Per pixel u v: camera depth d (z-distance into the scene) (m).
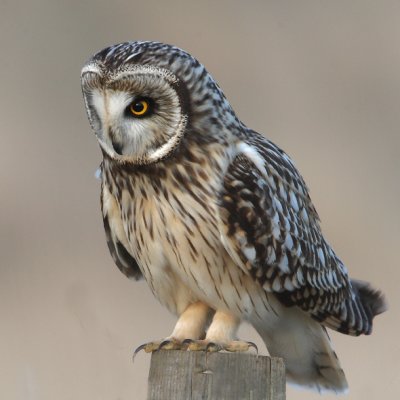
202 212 9.84
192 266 9.98
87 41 23.02
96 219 18.31
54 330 16.02
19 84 21.88
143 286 16.73
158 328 16.17
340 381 10.67
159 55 9.53
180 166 9.77
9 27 22.62
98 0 23.31
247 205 9.86
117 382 15.22
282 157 10.50
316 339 10.58
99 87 9.52
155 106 9.59
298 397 13.71
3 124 20.64
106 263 17.38
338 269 10.82
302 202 10.48
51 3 22.77
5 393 14.84
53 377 15.12
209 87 9.80
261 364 8.16
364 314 10.91
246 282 10.07
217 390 8.15
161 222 9.94
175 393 8.19
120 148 9.69
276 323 10.40
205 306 10.30
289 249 10.11
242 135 10.20
